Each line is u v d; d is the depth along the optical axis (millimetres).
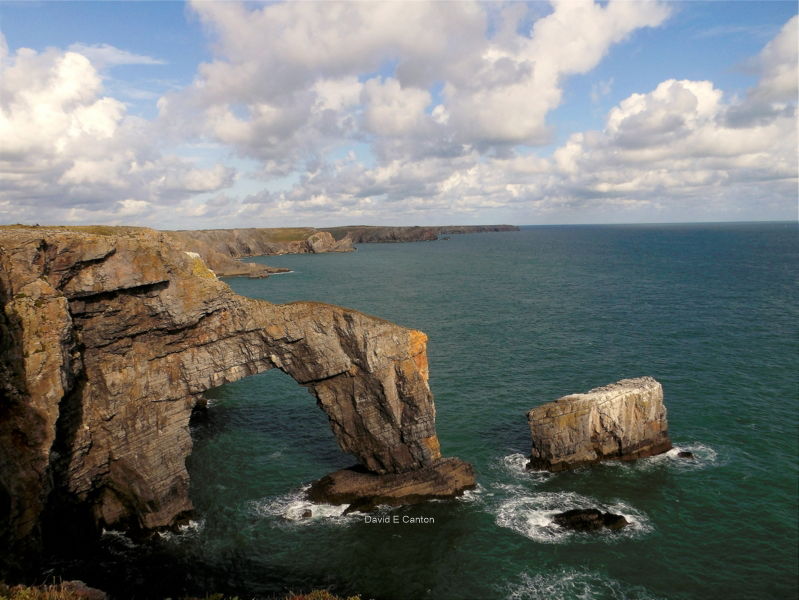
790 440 46281
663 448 44844
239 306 37719
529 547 33531
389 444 40094
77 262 31531
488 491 39812
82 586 25156
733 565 31672
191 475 42656
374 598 29453
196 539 34469
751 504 37469
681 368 65250
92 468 33969
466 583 30609
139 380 35281
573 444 42875
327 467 43969
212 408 57219
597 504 37875
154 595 29266
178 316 35594
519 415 53188
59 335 29359
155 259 34375
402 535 34812
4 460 27016
